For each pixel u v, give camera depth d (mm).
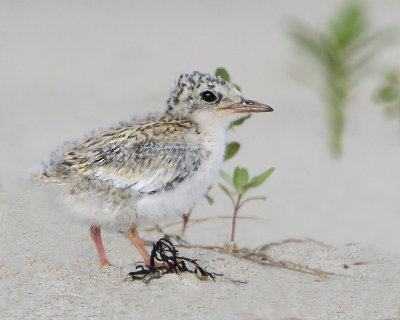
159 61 19594
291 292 8156
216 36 22047
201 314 7449
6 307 7516
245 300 7863
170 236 9812
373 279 8664
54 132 14547
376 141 14844
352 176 12898
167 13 24672
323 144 14602
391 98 15258
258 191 12086
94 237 8664
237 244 9797
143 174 8070
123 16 24141
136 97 17047
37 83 17953
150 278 8156
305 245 9758
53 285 8047
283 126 15578
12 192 10961
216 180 8766
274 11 24656
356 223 10734
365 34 14734
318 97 17406
